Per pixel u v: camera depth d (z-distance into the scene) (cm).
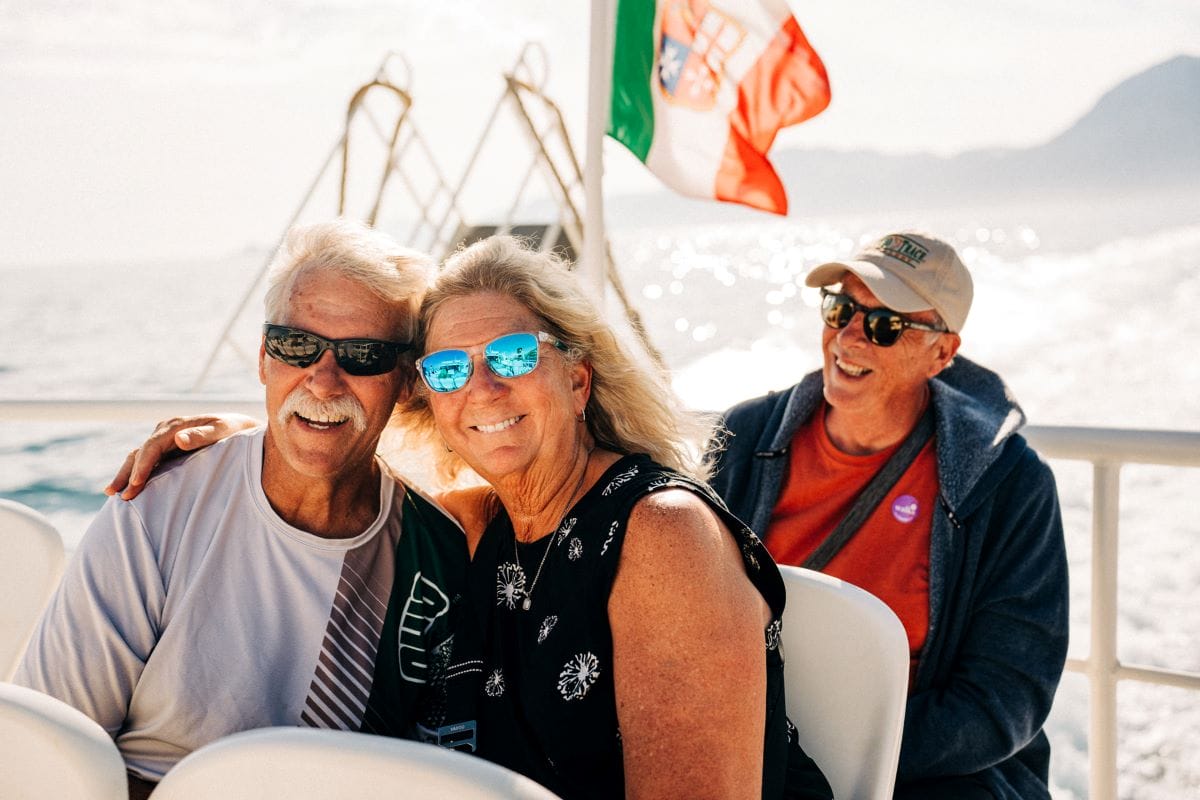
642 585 147
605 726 152
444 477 202
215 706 165
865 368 225
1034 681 211
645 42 305
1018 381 1375
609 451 175
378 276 171
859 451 233
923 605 221
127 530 172
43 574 188
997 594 215
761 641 146
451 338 166
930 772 208
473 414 164
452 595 179
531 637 160
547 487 165
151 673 167
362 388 171
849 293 228
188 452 183
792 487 240
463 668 168
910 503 226
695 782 140
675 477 156
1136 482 866
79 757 119
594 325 172
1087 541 667
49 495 905
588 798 152
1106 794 231
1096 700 231
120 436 1123
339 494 177
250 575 172
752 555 154
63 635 167
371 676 173
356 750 110
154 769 167
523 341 162
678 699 142
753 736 142
